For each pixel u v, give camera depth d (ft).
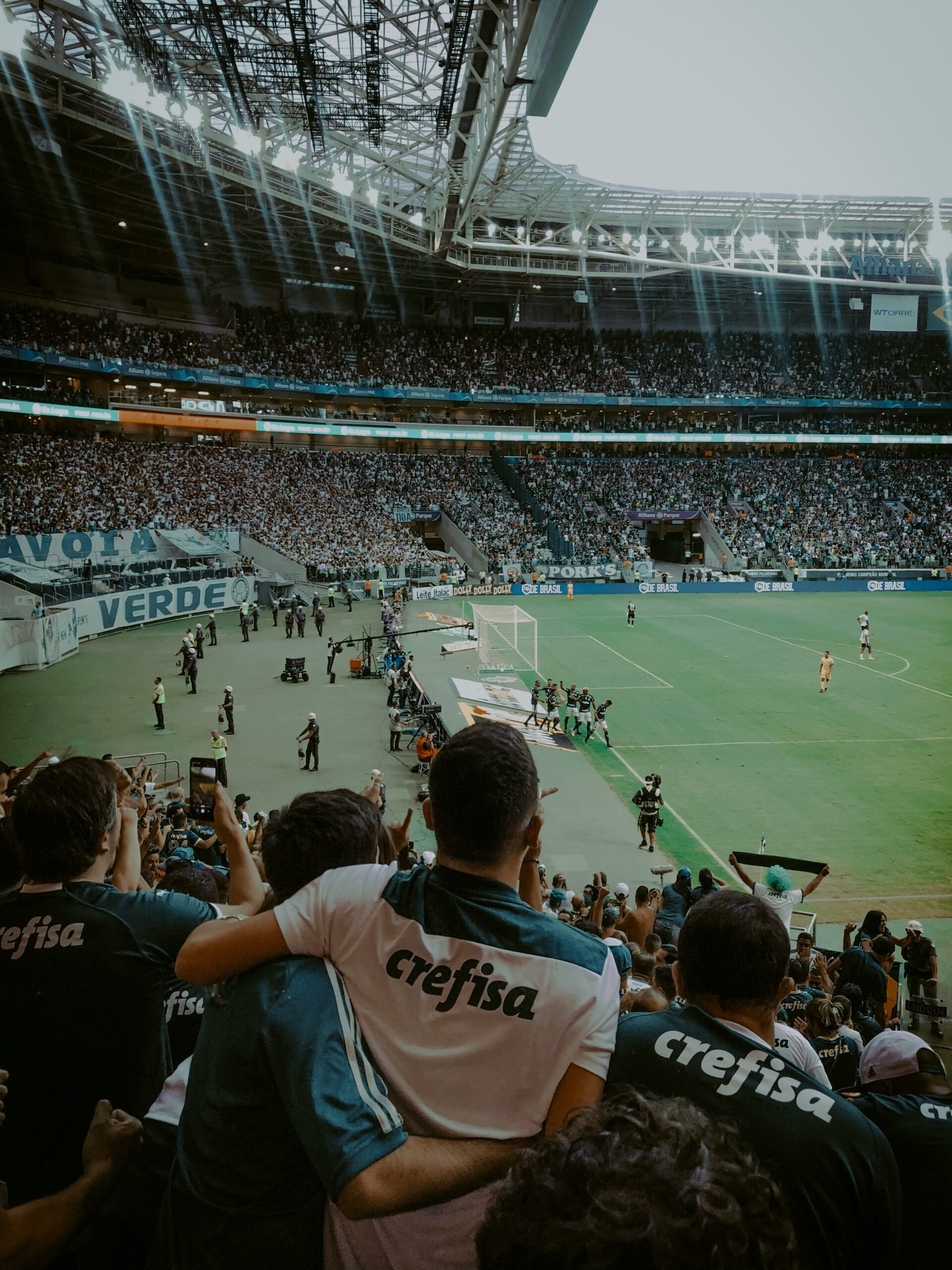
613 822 65.92
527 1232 3.65
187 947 7.25
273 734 86.69
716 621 164.76
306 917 7.14
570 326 254.88
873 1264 6.57
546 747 84.58
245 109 122.52
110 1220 7.63
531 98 79.56
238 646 133.90
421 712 85.66
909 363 261.85
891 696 104.53
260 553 183.73
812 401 249.34
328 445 236.02
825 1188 6.38
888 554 224.94
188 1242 6.33
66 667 116.67
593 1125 4.33
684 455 260.83
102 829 9.11
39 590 127.44
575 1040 6.42
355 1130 5.79
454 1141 6.16
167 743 82.94
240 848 10.83
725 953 7.82
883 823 66.08
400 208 163.63
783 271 222.07
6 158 140.26
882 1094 10.03
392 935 6.93
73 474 163.73
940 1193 8.24
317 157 138.72
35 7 100.48
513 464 240.73
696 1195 3.64
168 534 164.76
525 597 200.34
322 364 217.36
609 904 38.68
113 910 8.76
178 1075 8.59
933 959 36.86
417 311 242.58
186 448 195.11
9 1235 6.66
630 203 179.63
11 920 8.69
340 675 114.62
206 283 211.20
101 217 168.45
